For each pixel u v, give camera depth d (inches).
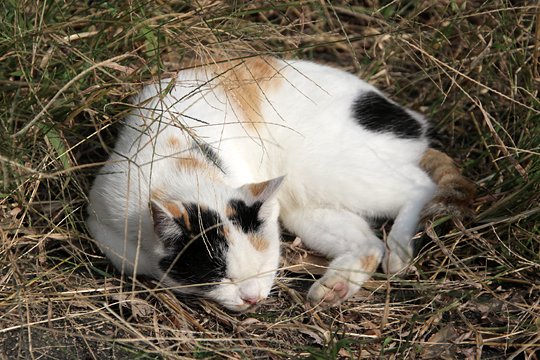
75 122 180.4
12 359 137.5
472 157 200.5
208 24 186.9
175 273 147.4
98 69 172.4
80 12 188.4
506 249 166.6
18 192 163.0
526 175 175.3
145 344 143.6
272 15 228.2
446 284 161.6
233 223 145.6
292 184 177.0
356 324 155.9
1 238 157.8
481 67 203.3
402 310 158.2
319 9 212.2
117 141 172.2
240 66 181.0
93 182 170.2
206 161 160.7
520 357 149.6
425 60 207.6
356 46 227.9
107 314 150.0
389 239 168.1
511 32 204.2
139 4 186.1
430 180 175.3
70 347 142.1
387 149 175.3
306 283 168.6
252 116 176.4
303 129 175.2
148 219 153.1
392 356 145.3
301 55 225.0
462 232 166.1
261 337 149.8
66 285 154.5
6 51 171.8
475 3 227.1
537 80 194.7
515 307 157.9
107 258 162.1
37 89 169.6
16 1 176.4
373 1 219.0
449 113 203.5
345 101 177.3
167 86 167.3
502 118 201.5
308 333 151.6
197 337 148.6
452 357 147.6
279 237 165.8
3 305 146.2
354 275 160.1
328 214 176.7
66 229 165.9
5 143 159.8
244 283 145.6
